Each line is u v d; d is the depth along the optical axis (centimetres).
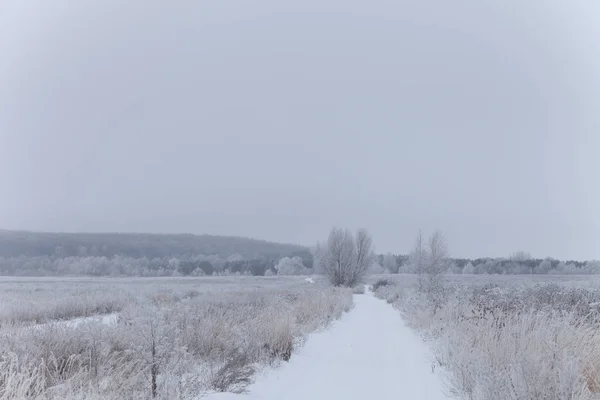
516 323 1058
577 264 11531
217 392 827
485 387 703
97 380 730
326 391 883
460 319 1434
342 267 6481
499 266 11544
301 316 1902
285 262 12019
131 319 1227
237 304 2178
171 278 9869
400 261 12962
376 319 2486
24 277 10125
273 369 1065
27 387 643
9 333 984
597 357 792
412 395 859
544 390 614
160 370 812
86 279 8738
